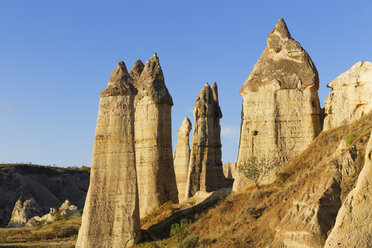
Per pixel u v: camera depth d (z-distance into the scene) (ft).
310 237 82.07
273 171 121.39
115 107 127.54
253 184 123.24
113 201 122.52
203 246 101.24
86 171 538.88
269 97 127.54
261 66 132.98
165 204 138.92
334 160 94.63
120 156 124.67
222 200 123.24
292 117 124.88
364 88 117.50
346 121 118.93
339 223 68.80
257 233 96.17
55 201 461.37
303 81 125.80
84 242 121.08
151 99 145.07
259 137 126.93
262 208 104.88
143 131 145.18
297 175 112.78
